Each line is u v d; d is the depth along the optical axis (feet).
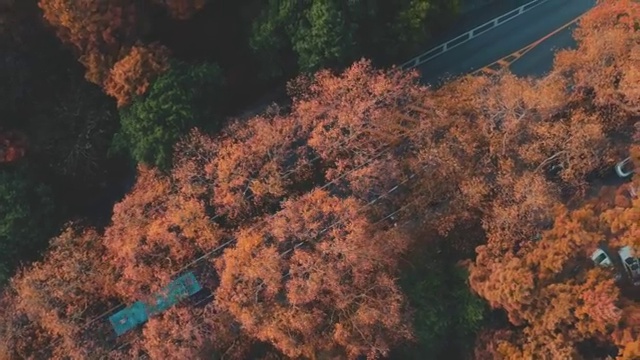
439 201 110.01
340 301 101.09
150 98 109.29
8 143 109.81
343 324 102.06
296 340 101.30
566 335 99.66
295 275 102.53
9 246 110.63
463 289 110.83
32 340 105.60
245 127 113.70
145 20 113.60
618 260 112.88
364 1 113.60
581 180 112.27
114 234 105.91
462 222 110.93
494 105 108.47
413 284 110.22
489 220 108.17
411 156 109.70
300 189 110.52
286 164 110.22
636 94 103.81
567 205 110.93
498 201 107.14
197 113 113.29
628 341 94.58
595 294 94.68
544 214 104.47
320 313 101.50
